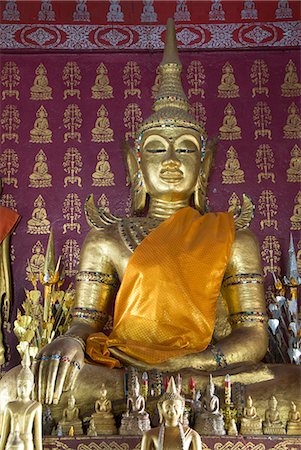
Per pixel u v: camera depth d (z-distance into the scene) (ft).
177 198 34.47
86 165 36.78
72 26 37.83
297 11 37.83
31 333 31.50
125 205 36.29
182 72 37.78
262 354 30.81
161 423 25.14
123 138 37.06
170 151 34.19
